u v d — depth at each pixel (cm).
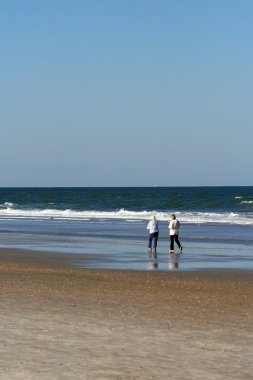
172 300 1695
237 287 2048
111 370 905
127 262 2853
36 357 966
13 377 849
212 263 2809
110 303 1584
